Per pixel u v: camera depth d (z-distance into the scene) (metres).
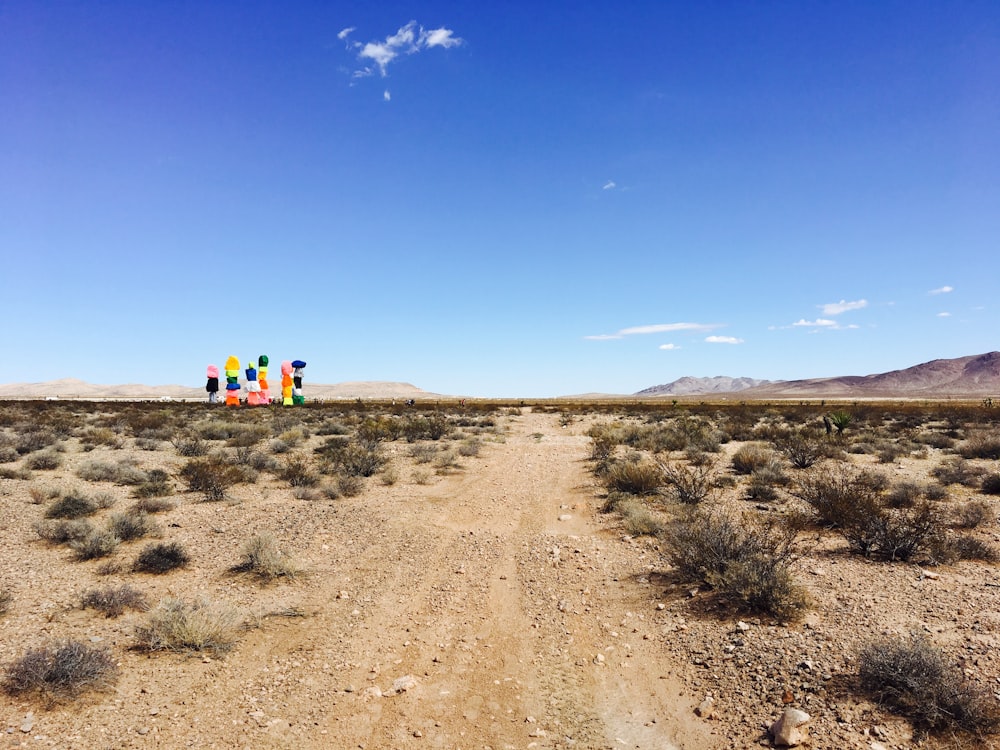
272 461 21.64
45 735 5.47
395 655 7.46
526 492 17.77
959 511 13.41
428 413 58.56
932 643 6.88
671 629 8.02
